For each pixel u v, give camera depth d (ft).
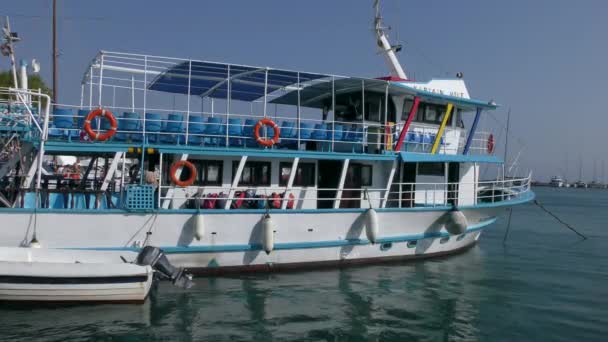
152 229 40.27
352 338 32.22
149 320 33.40
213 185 45.37
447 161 54.95
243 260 44.19
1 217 36.06
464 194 58.23
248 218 43.50
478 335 33.71
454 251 59.52
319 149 50.90
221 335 31.63
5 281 33.42
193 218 41.45
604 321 37.37
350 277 46.16
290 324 34.06
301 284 43.06
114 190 43.16
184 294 38.93
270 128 46.47
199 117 44.73
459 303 40.55
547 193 387.14
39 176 37.99
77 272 34.32
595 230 105.19
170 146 42.09
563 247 77.56
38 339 29.58
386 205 53.88
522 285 47.83
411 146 55.21
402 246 52.29
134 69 46.01
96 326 31.96
